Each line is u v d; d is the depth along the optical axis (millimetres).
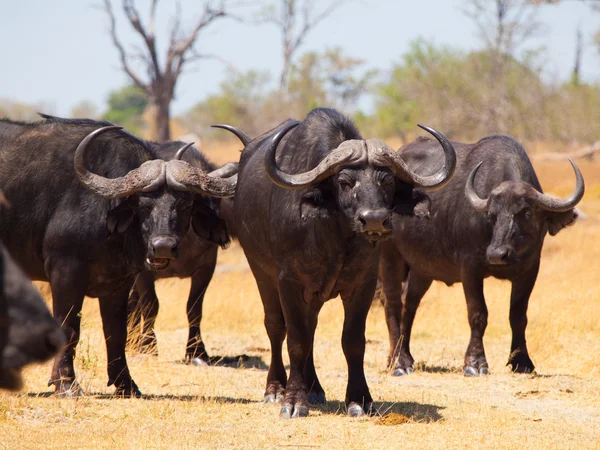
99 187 18688
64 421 16906
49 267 19594
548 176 90125
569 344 27328
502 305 34688
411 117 118375
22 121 21016
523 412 18625
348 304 18234
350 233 17375
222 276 41250
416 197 17531
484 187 24812
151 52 92000
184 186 18906
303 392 18062
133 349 25484
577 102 107250
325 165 16734
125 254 19750
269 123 139125
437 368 25203
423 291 26297
